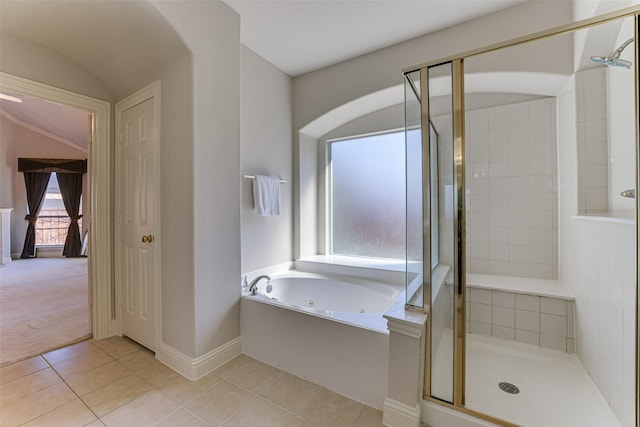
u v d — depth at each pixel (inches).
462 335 60.5
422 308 58.4
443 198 62.6
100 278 88.4
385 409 55.5
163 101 74.2
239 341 80.6
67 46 75.4
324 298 107.9
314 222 132.1
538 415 57.8
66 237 240.7
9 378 67.9
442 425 55.0
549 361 78.0
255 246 105.8
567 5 75.2
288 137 120.2
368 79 103.5
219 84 74.3
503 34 81.7
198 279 69.4
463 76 61.1
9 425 53.5
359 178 128.5
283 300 108.3
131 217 85.7
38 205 234.7
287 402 61.0
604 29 62.4
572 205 80.8
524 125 93.8
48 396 61.8
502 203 97.2
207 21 71.4
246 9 79.4
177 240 71.6
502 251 97.4
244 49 99.4
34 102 171.9
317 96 115.5
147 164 79.9
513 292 84.4
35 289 140.6
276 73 113.2
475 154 100.6
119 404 59.7
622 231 55.6
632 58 60.4
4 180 223.1
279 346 73.6
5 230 208.8
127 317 88.3
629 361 52.4
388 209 122.4
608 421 56.4
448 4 79.1
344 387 63.4
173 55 69.9
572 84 78.5
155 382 67.3
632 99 63.2
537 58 78.8
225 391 64.4
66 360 76.0
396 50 97.7
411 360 53.3
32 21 66.4
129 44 71.9
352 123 124.3
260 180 102.6
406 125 63.1
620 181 68.0
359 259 123.2
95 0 60.4
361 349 61.2
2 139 222.5
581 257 74.3
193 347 69.0
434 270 60.9
